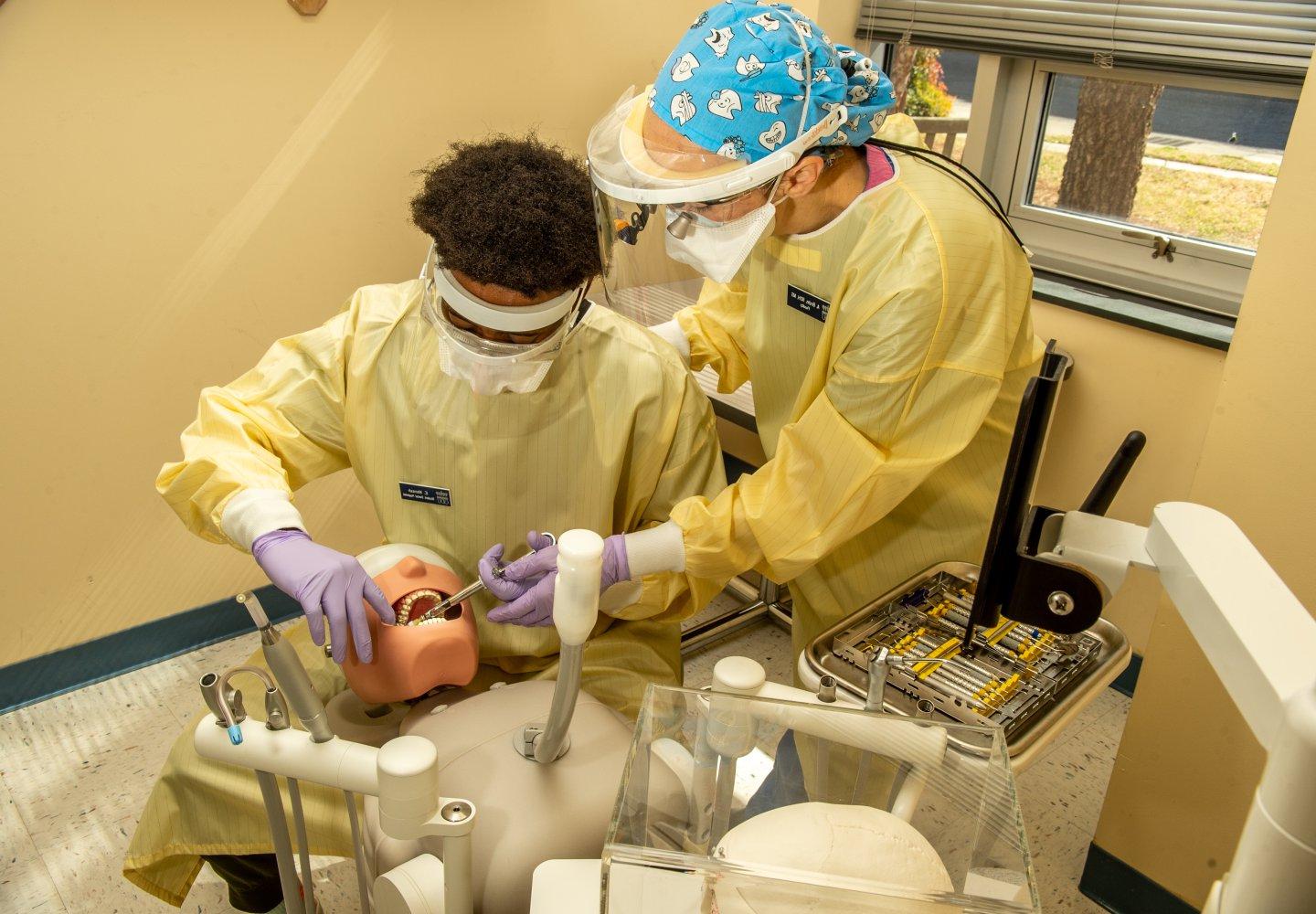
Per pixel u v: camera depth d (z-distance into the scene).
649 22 2.51
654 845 0.78
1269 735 0.52
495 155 1.22
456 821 0.91
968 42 2.32
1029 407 0.76
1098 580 0.79
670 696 0.90
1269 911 0.48
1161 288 2.20
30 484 2.06
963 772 0.84
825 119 1.25
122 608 2.26
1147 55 2.05
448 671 1.26
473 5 2.21
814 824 0.78
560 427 1.39
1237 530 0.68
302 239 2.19
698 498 1.42
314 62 2.07
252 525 1.33
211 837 1.45
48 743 2.09
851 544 1.62
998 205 1.41
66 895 1.74
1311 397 1.40
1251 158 2.05
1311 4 1.83
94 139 1.89
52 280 1.94
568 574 0.85
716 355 1.76
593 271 1.27
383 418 1.43
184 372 2.15
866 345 1.31
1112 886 1.79
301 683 0.99
